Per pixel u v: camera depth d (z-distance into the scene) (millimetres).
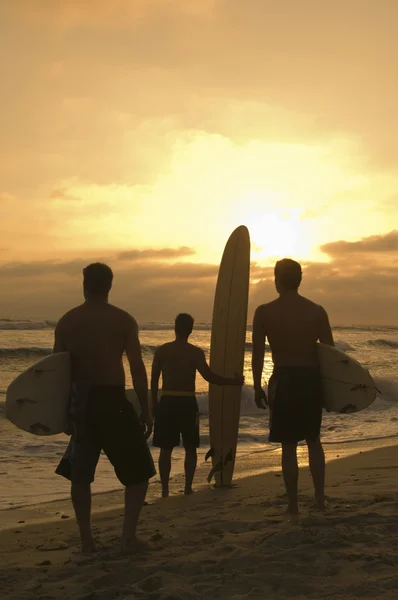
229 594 2812
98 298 3598
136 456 3482
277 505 4746
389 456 7922
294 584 2869
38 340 32750
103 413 3430
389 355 35406
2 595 2914
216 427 6203
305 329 4352
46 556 3703
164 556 3438
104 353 3473
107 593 2816
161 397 6059
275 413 4355
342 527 3734
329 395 4418
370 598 2660
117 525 4508
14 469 8023
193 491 6070
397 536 3582
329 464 7270
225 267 6270
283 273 4465
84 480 3598
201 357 6078
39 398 3488
